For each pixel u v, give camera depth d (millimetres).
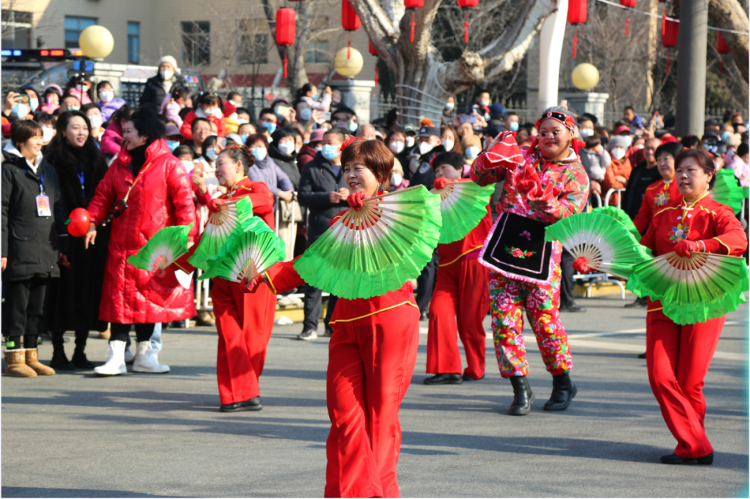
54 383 8250
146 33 41688
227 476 5598
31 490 5297
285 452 6141
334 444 4355
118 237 8180
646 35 34656
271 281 4977
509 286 7242
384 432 4371
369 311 4391
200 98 12609
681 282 5852
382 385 4367
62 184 8641
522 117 25328
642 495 5309
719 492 5371
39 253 8227
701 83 16547
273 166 11438
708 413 7348
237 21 37750
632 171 13109
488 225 8367
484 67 18891
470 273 8375
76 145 8711
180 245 7012
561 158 6996
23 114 12672
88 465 5801
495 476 5637
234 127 14336
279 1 32250
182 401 7617
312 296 10711
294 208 11953
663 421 7090
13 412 7164
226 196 7273
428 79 19375
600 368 9094
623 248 6027
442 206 7105
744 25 23734
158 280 7266
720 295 5793
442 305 8414
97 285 8852
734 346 10383
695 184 6105
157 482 5465
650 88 36406
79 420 6941
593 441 6492
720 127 20047
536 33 19125
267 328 7383
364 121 22359
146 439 6430
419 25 18672
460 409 7457
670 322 6055
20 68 22797
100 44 23016
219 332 7301
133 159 8234
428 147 12094
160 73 15688
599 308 13320
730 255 5855
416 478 5578
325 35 37969
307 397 7789
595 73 23891
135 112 8250
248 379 7281
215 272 5727
